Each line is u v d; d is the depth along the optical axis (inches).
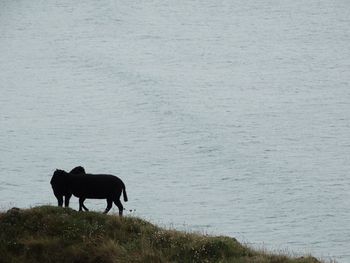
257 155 2699.3
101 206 1720.0
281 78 4416.8
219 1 7126.0
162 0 7239.2
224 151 2748.5
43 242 558.3
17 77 4453.7
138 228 602.9
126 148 2824.8
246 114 3499.0
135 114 3506.4
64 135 3034.0
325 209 1935.3
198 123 3277.6
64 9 6811.0
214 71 4682.6
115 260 536.1
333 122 3272.6
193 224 1721.2
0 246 555.8
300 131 3112.7
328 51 5123.0
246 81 4365.2
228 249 563.8
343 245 1555.1
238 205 1979.6
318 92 3988.7
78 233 575.2
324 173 2413.9
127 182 2274.9
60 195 672.4
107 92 4042.8
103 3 7032.5
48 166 2458.2
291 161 2596.0
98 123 3302.2
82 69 4685.0
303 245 1550.2
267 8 6742.1
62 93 4018.2
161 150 2787.9
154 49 5393.7
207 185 2241.6
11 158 2559.1
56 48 5344.5
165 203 1980.8
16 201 1879.9
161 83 4288.9
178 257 547.8
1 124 3243.1
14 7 6978.4
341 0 6875.0
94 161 2591.0
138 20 6392.7
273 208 1940.2
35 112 3538.4
